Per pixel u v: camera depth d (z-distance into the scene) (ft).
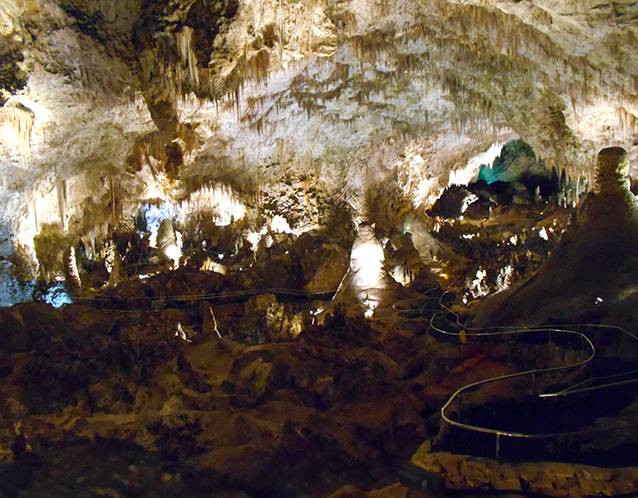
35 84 37.29
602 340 15.64
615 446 9.70
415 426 12.75
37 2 34.86
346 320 23.29
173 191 66.39
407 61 54.49
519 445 10.27
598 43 40.88
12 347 19.33
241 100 56.24
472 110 66.23
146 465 9.91
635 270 17.69
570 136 57.41
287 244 56.95
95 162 51.88
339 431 12.34
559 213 67.36
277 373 15.90
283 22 42.98
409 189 86.12
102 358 16.61
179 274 42.96
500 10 43.65
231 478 9.81
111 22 39.42
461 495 9.20
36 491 8.70
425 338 20.62
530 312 19.17
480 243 61.72
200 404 14.55
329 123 69.87
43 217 53.01
